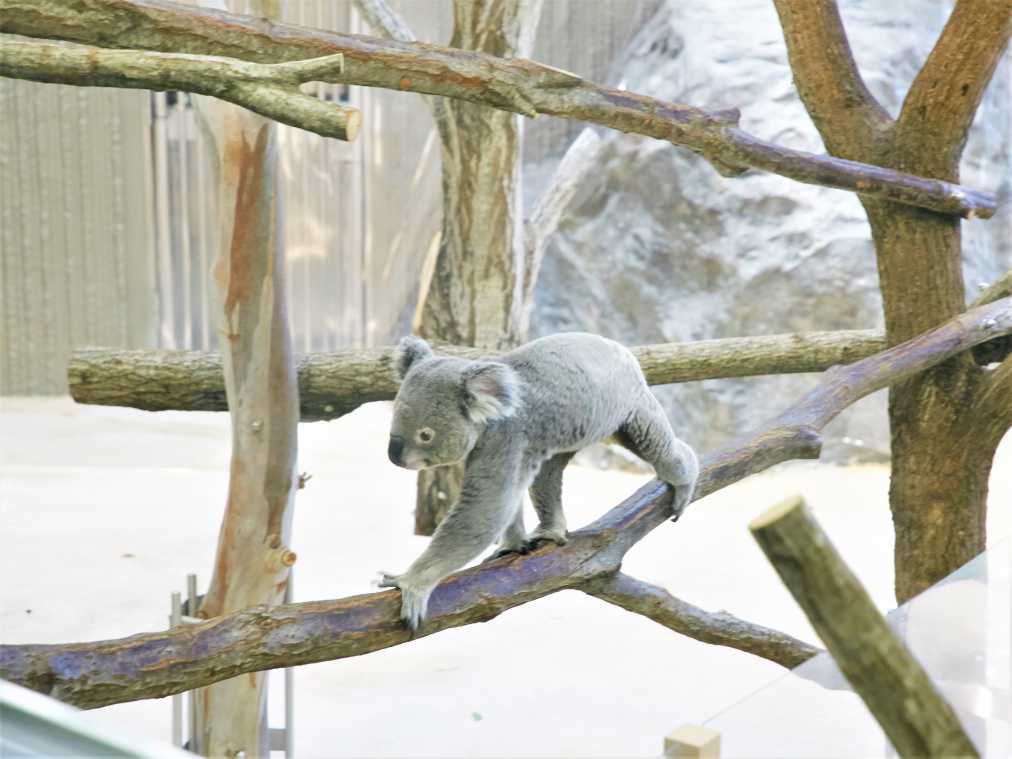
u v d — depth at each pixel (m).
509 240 11.23
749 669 8.98
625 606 4.85
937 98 6.55
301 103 3.41
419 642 9.59
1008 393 6.54
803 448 5.21
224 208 6.26
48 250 16.20
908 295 6.82
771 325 14.44
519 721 7.93
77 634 9.14
